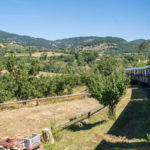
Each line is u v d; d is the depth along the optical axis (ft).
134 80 126.41
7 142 25.73
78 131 38.88
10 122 46.88
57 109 61.57
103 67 142.10
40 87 96.48
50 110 60.13
